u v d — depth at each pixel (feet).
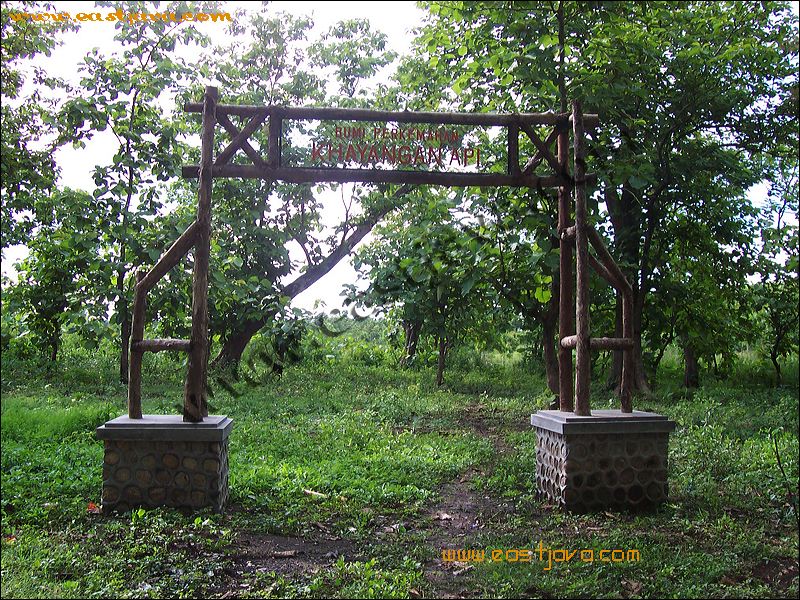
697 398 37.91
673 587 15.28
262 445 28.09
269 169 21.13
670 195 46.60
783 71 44.19
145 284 20.51
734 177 46.39
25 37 44.37
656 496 21.01
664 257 49.26
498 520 20.08
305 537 18.30
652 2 39.47
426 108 47.14
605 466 20.81
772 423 31.99
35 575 15.03
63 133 44.62
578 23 31.14
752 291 52.85
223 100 50.65
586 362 21.30
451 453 28.07
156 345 20.27
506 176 22.08
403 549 17.46
